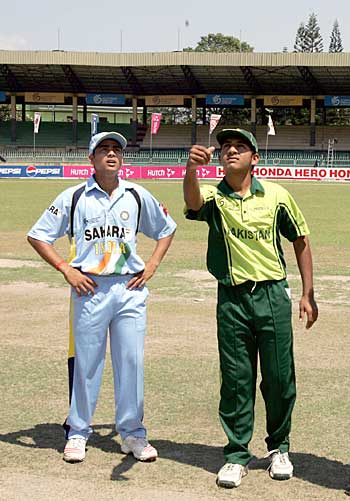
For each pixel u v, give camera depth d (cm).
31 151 7188
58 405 709
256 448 608
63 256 1748
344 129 7194
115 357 583
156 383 782
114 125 7594
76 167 6256
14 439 619
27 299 1257
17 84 7119
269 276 537
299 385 782
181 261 1709
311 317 560
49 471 552
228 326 544
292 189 4894
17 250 1878
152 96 7256
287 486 529
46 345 945
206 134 7369
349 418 678
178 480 537
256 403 721
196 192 534
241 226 536
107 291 568
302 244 559
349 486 521
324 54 6375
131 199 573
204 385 777
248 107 7569
